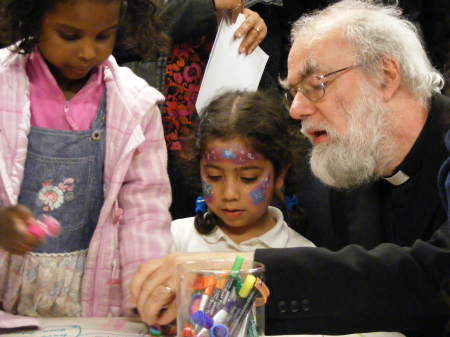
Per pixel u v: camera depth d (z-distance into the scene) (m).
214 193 1.50
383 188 1.44
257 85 1.69
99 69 1.23
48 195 1.18
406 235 1.35
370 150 1.32
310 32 1.34
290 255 1.07
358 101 1.30
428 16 1.86
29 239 0.92
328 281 1.06
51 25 1.08
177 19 1.76
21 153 1.14
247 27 1.68
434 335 1.14
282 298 1.06
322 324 1.07
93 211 1.22
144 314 1.06
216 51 1.68
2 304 1.20
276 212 1.61
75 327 1.10
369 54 1.29
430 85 1.34
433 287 1.06
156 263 1.08
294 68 1.34
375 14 1.35
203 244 1.56
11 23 1.14
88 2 1.03
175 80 1.84
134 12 1.28
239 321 0.89
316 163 1.36
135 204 1.22
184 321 0.91
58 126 1.20
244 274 0.90
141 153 1.24
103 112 1.22
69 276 1.20
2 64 1.19
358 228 1.45
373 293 1.06
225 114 1.49
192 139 1.67
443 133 1.28
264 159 1.49
